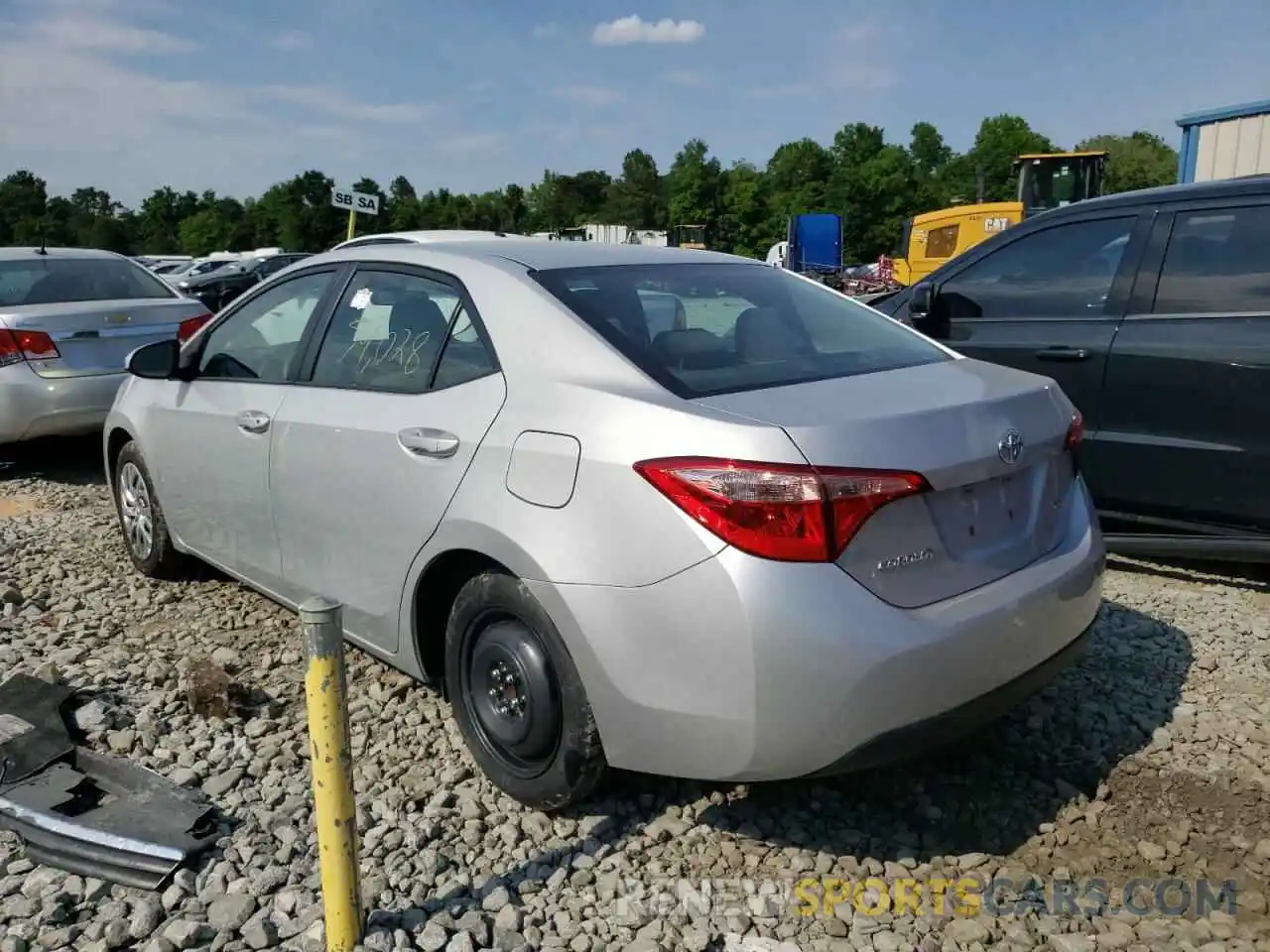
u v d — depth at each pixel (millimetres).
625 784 3430
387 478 3516
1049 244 5672
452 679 3416
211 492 4562
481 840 3182
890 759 2766
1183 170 12562
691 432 2748
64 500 7371
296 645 4637
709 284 3746
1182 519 5137
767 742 2670
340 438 3725
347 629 3883
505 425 3158
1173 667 4309
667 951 2701
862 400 2934
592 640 2848
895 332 3871
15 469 8492
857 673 2635
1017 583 3014
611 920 2826
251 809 3316
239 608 5070
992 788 3475
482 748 3369
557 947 2719
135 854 3008
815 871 3055
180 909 2859
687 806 3322
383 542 3561
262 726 3848
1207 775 3518
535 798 3197
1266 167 11586
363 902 2723
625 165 107562
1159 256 5195
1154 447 5117
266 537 4238
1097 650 4469
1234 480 4898
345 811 2588
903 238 21594
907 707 2711
